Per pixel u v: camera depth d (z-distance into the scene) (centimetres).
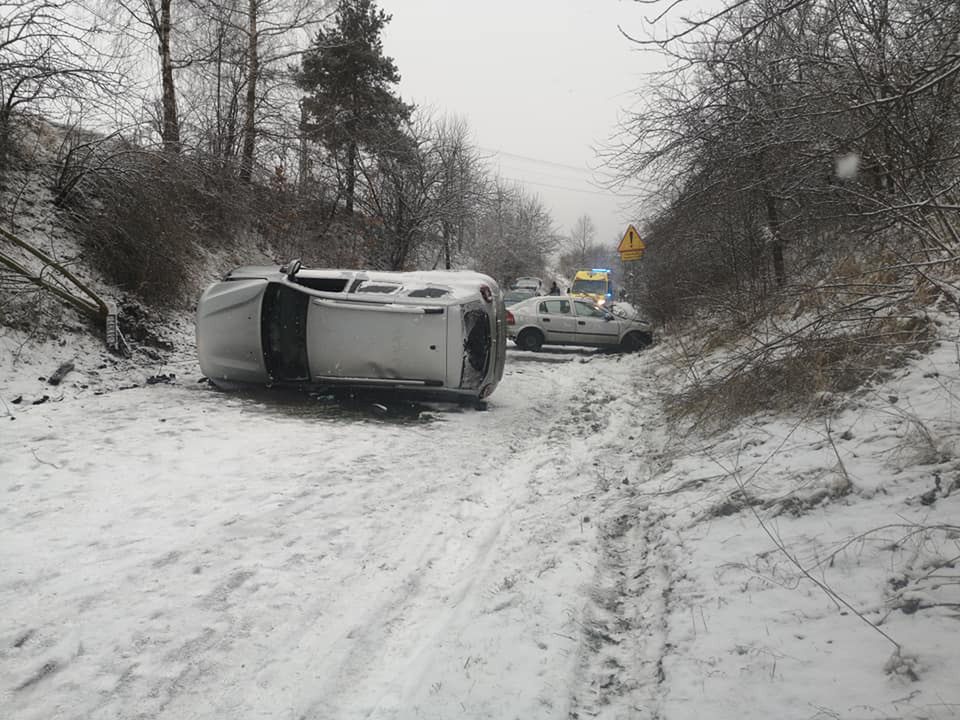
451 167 2955
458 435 895
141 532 493
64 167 1348
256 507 558
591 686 335
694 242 1545
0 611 374
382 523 548
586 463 744
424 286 1032
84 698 307
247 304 1031
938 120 668
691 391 862
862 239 823
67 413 842
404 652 361
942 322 648
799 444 579
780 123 786
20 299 1113
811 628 335
